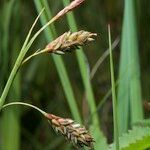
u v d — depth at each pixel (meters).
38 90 0.72
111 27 0.72
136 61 0.40
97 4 0.73
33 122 0.72
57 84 0.73
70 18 0.36
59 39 0.23
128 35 0.40
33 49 0.68
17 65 0.24
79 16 0.73
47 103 0.73
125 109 0.40
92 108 0.39
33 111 0.71
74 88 0.71
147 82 0.68
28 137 0.69
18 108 0.52
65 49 0.23
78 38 0.23
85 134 0.23
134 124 0.34
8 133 0.51
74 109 0.38
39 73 0.72
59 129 0.23
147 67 0.69
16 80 0.51
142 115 0.40
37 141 0.69
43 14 0.34
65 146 0.65
